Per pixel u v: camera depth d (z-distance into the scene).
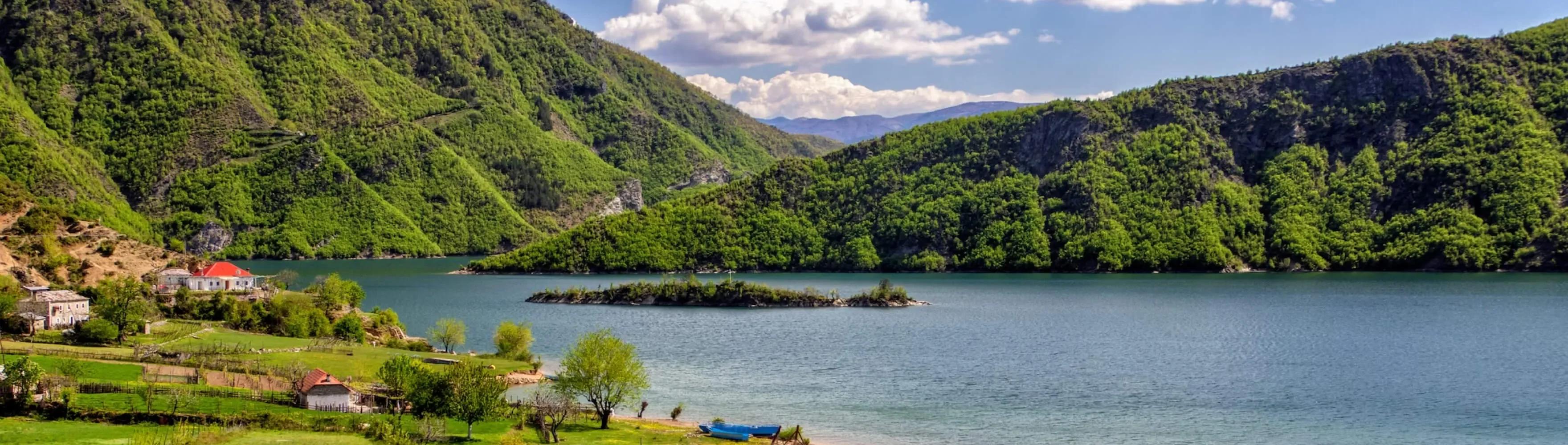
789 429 113.56
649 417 119.31
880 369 158.00
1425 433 112.69
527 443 96.12
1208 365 160.88
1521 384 139.75
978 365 162.25
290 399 106.31
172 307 176.62
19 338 134.50
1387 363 160.00
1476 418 119.25
